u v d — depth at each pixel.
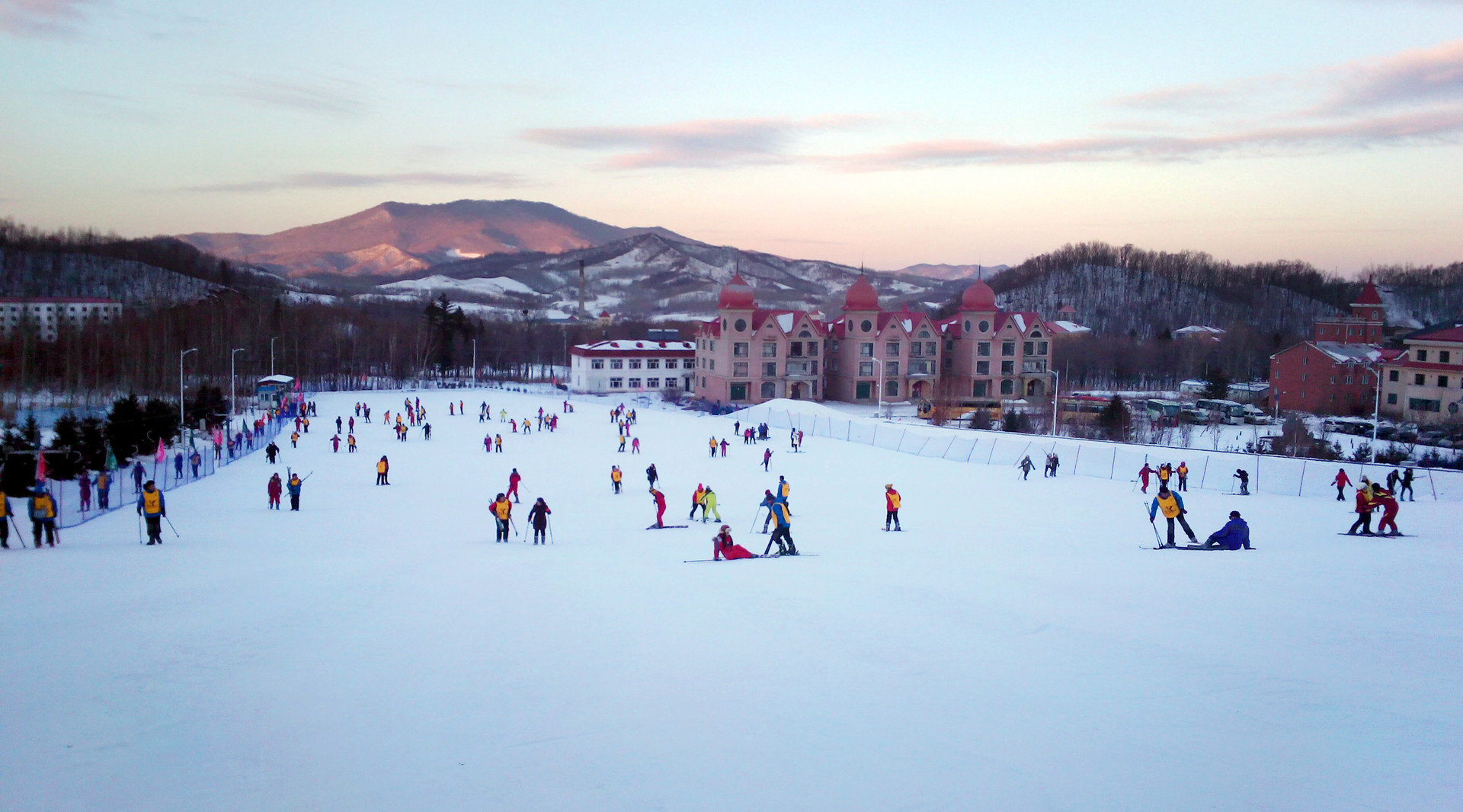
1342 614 21.56
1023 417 98.81
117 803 11.70
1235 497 54.12
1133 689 16.14
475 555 32.72
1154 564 29.08
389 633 20.31
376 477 61.50
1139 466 63.56
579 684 16.64
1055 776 12.51
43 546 33.28
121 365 112.38
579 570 28.86
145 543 34.41
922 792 12.04
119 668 17.30
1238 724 14.45
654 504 50.34
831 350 143.00
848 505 49.22
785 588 25.14
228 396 122.31
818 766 12.91
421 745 13.75
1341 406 116.31
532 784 12.35
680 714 15.04
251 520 42.34
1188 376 159.50
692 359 157.62
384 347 167.00
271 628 20.44
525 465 69.38
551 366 191.50
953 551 32.88
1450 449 87.00
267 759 13.18
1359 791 12.04
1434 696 15.65
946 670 17.27
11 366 105.00
